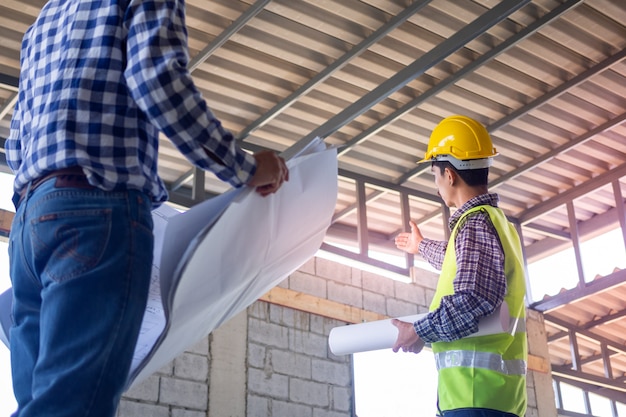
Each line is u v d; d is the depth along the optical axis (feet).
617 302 33.04
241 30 19.12
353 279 26.30
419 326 6.28
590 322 34.42
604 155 27.02
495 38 20.51
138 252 3.75
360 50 19.85
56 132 3.83
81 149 3.79
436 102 23.21
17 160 4.50
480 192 7.29
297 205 4.52
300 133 23.61
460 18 19.57
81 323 3.56
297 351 23.84
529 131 25.23
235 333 22.67
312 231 4.88
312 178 4.55
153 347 3.95
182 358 21.42
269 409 22.50
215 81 20.92
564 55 21.84
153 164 4.05
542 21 19.80
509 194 28.99
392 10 19.02
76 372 3.47
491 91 23.02
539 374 30.07
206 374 21.67
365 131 23.47
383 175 26.61
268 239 4.42
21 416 3.39
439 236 30.42
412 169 26.35
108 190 3.80
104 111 3.88
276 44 19.76
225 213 3.91
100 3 4.11
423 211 28.63
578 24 20.67
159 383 20.74
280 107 21.75
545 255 31.58
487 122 24.41
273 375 23.00
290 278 24.57
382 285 27.09
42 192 3.80
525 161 26.86
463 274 6.26
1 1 17.51
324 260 25.76
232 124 22.88
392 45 20.34
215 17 18.57
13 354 4.16
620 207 27.32
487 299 6.13
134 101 3.96
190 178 24.13
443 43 19.49
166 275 3.87
